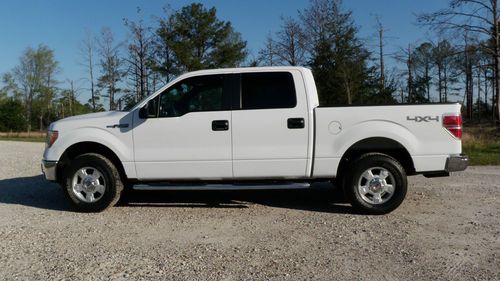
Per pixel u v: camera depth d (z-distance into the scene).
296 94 6.20
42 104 67.25
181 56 37.03
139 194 7.84
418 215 6.06
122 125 6.36
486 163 12.02
